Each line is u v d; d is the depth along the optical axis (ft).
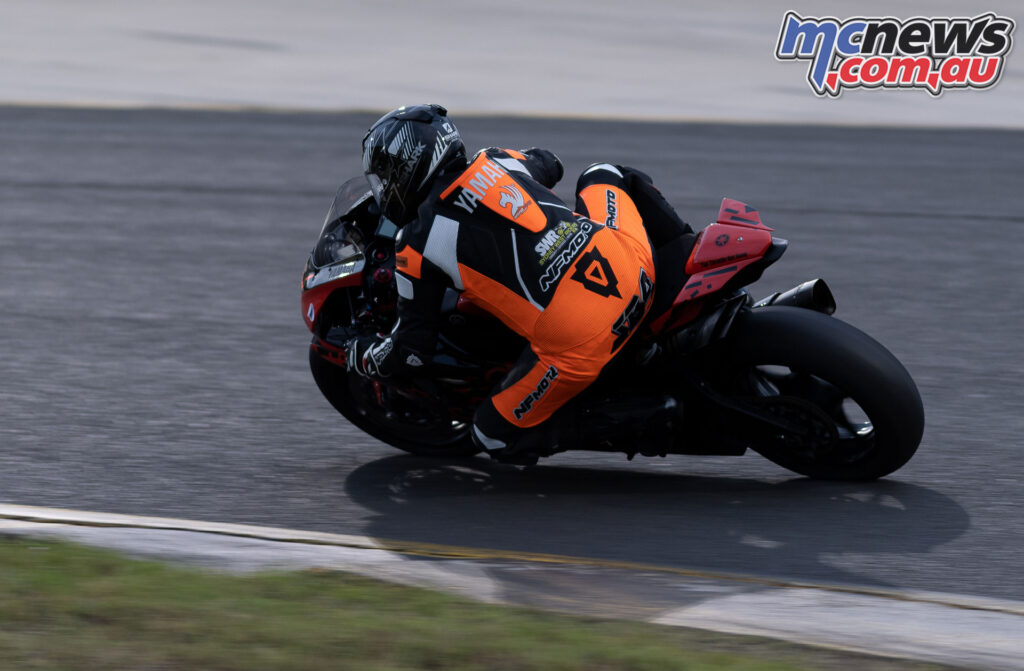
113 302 85.51
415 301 49.44
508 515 51.85
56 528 47.14
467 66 198.08
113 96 175.73
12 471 56.08
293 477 56.13
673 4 261.65
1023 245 101.30
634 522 50.85
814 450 52.85
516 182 49.32
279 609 37.86
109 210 113.91
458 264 48.26
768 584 42.98
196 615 37.09
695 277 50.24
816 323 50.90
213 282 90.68
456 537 49.49
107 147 141.79
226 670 33.58
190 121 157.79
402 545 47.65
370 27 234.79
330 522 51.13
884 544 48.19
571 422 51.62
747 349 50.85
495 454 52.08
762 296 88.07
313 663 33.96
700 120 159.94
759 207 113.29
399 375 52.16
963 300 85.97
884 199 117.08
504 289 48.44
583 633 36.29
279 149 141.18
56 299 86.22
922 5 246.68
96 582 39.68
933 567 46.11
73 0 256.11
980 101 174.09
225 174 128.77
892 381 50.19
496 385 52.54
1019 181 125.08
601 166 55.26
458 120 153.99
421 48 213.87
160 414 63.98
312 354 59.06
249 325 80.28
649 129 150.92
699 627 37.83
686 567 46.34
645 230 53.21
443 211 48.26
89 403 65.51
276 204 116.37
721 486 54.95
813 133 150.71
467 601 39.27
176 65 198.59
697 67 199.21
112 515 50.29
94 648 34.71
